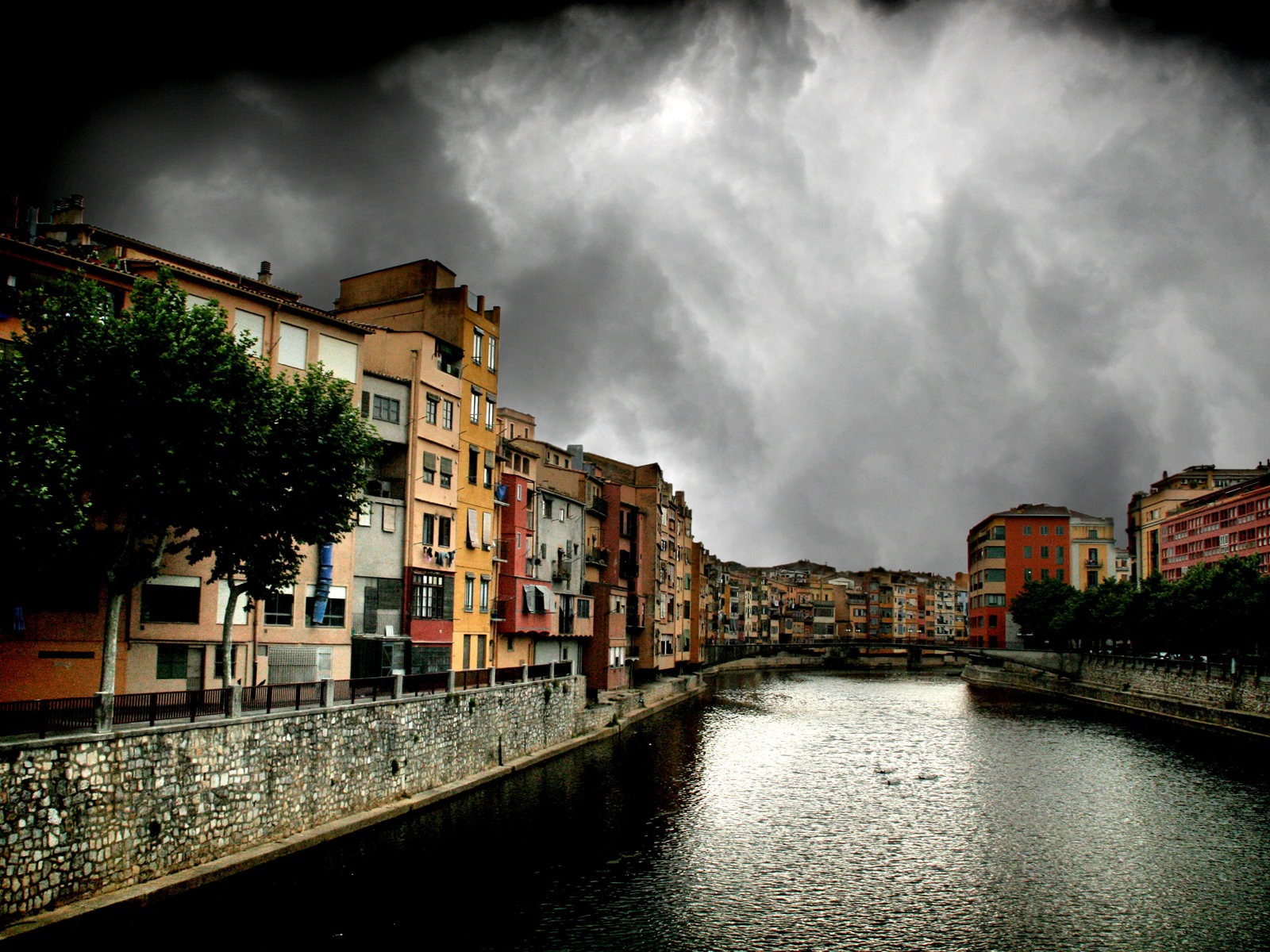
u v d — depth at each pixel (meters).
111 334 26.95
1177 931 29.67
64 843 23.31
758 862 36.09
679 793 47.81
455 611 53.62
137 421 27.31
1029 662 129.38
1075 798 48.75
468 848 35.19
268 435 30.83
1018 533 164.75
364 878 30.88
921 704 99.62
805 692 116.62
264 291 44.41
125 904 24.22
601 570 86.25
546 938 27.50
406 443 48.78
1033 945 28.39
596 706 70.50
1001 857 37.53
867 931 29.25
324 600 41.59
